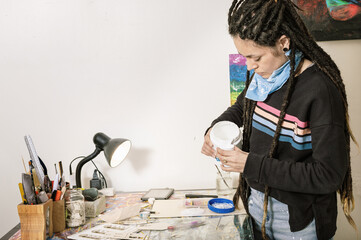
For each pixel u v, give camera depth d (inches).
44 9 65.0
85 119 66.7
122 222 48.1
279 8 35.6
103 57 65.8
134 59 65.9
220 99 66.1
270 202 41.2
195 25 65.1
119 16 65.2
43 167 50.0
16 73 65.8
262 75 40.1
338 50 64.2
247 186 46.5
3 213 67.2
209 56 65.5
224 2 64.5
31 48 65.5
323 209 37.9
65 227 47.4
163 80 66.1
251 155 37.4
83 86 66.2
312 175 34.3
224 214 49.3
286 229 40.2
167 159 67.3
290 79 37.0
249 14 35.8
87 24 65.3
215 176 67.1
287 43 36.6
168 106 66.5
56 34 65.4
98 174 66.9
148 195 60.5
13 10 64.9
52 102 66.4
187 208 52.7
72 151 67.1
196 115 66.6
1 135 66.5
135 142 67.1
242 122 52.1
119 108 66.6
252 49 36.7
